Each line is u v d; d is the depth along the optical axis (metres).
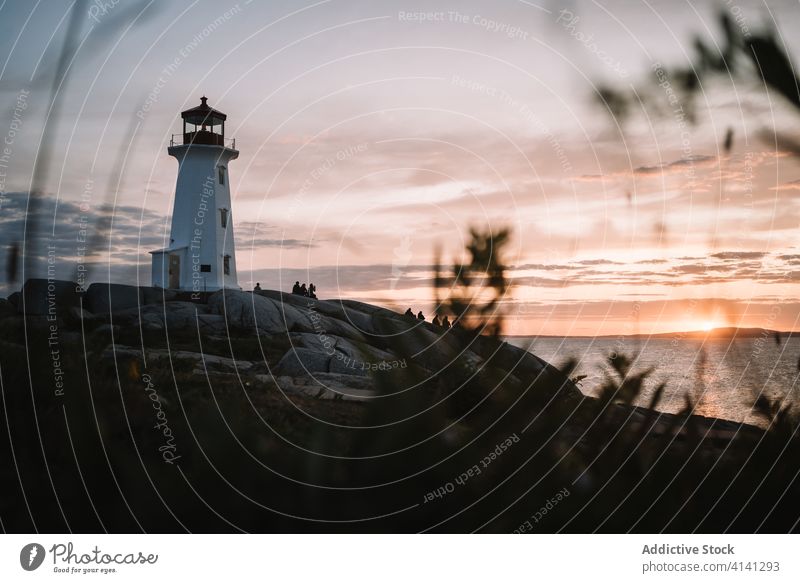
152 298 28.09
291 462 2.28
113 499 2.48
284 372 15.90
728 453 2.47
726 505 2.43
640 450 2.34
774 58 2.53
